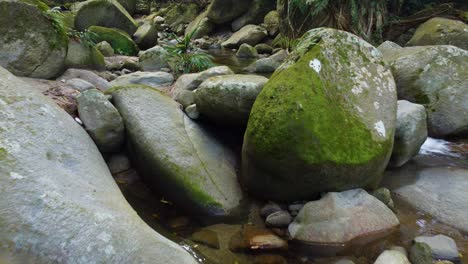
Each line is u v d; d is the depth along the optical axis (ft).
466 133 13.32
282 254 7.23
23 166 5.46
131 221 5.68
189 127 10.44
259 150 8.32
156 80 15.76
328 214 7.79
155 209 8.63
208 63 19.72
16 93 6.93
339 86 9.17
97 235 5.03
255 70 21.91
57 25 12.85
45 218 4.90
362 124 8.80
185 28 44.68
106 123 9.32
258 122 8.48
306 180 8.22
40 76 12.58
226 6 38.24
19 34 11.85
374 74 9.98
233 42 33.86
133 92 10.32
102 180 6.83
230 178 9.57
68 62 15.64
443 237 7.41
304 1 23.99
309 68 9.06
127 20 29.07
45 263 4.59
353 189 8.49
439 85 13.71
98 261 4.81
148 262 5.10
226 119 10.62
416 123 10.85
